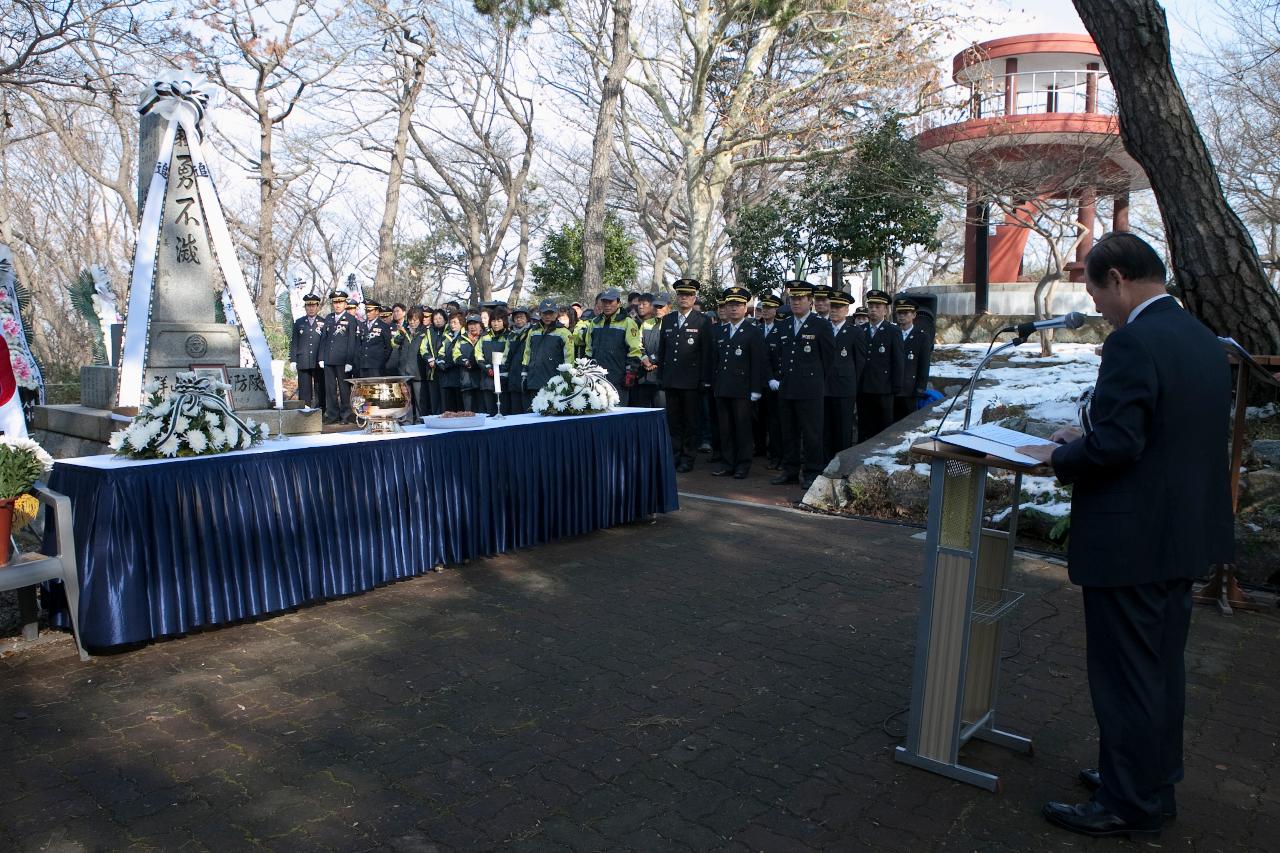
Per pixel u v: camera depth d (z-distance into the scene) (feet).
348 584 17.04
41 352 71.20
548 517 21.25
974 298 57.98
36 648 14.53
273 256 71.92
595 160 50.83
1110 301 9.53
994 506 22.72
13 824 9.43
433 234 113.29
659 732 11.67
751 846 9.13
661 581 18.49
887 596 17.52
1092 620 9.45
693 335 33.30
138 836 9.23
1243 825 9.67
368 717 12.06
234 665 13.89
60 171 85.46
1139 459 8.96
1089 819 9.34
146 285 22.39
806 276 56.29
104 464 14.55
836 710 12.40
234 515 15.25
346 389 49.44
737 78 78.79
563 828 9.42
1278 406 22.75
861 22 60.80
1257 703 12.84
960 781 10.47
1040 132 44.96
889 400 31.42
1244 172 47.14
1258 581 18.31
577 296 74.49
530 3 55.57
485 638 15.12
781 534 22.72
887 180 49.96
